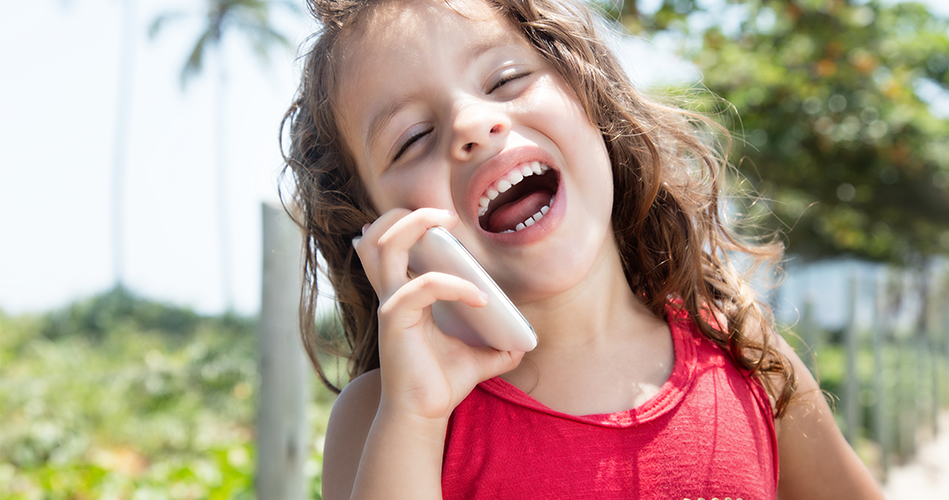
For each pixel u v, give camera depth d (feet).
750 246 2.10
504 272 1.57
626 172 1.83
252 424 8.84
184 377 9.71
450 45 1.60
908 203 11.01
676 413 1.60
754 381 1.74
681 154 2.00
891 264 14.99
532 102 1.60
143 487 4.89
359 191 1.81
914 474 4.97
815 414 1.83
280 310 2.57
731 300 1.89
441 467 1.58
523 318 1.52
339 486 1.64
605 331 1.69
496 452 1.57
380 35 1.63
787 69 6.96
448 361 1.55
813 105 7.22
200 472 4.96
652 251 1.86
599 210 1.62
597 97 1.76
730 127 4.35
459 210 1.58
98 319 17.25
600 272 1.69
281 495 2.55
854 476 1.83
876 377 4.63
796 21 7.16
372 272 1.58
